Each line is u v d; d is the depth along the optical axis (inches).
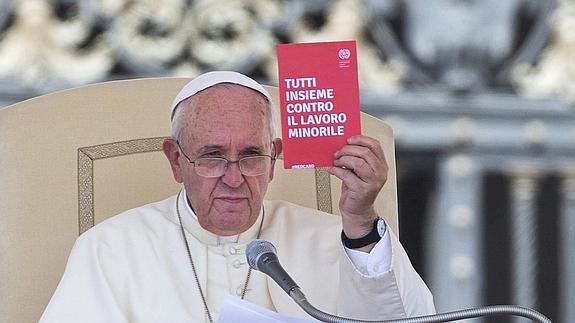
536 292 793.6
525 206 795.4
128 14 762.2
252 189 452.4
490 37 796.0
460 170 794.2
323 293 491.2
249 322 405.1
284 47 435.8
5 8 752.3
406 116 791.7
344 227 456.1
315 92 436.8
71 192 511.2
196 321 477.4
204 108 453.7
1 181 504.1
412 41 791.7
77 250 483.5
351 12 784.3
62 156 512.1
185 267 486.6
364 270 454.6
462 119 794.8
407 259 475.8
